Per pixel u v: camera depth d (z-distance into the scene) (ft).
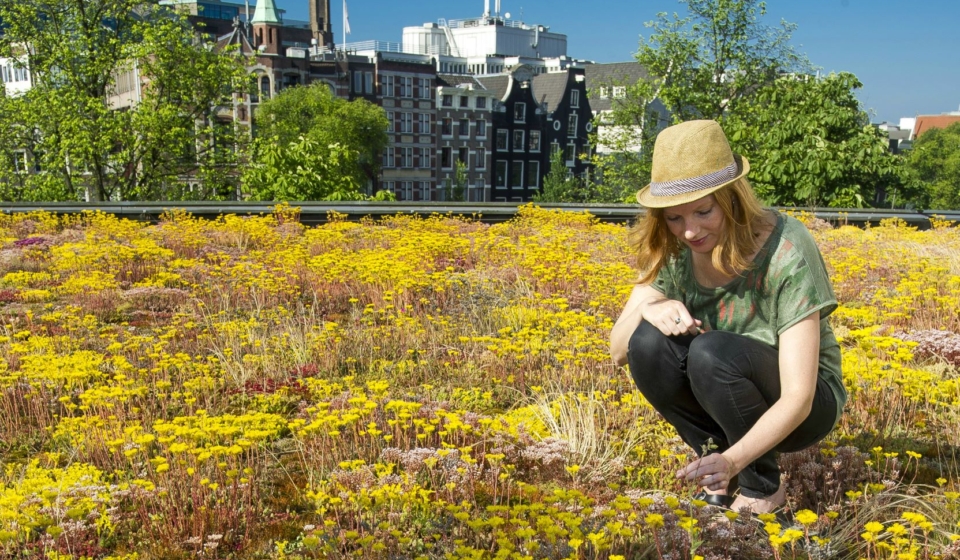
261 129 150.71
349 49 258.78
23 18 93.86
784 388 7.39
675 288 8.47
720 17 97.19
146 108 96.53
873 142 56.80
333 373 15.29
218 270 24.79
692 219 7.49
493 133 211.00
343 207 42.19
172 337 17.52
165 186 104.83
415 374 15.12
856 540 8.23
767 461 8.23
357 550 7.83
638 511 8.48
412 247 26.23
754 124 66.39
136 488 9.47
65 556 7.92
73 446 11.34
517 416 12.42
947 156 291.17
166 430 10.04
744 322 7.92
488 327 18.30
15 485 9.75
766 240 7.61
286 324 18.43
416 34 428.56
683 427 8.66
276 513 9.40
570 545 7.34
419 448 10.25
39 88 94.32
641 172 112.57
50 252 29.89
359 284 23.13
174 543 8.59
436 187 205.36
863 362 13.61
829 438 10.73
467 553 7.17
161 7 100.37
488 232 33.96
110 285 22.04
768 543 7.86
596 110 237.86
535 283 22.90
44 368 13.50
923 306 20.35
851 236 36.99
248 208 42.01
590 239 34.01
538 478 10.22
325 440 10.86
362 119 166.91
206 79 99.25
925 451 11.08
